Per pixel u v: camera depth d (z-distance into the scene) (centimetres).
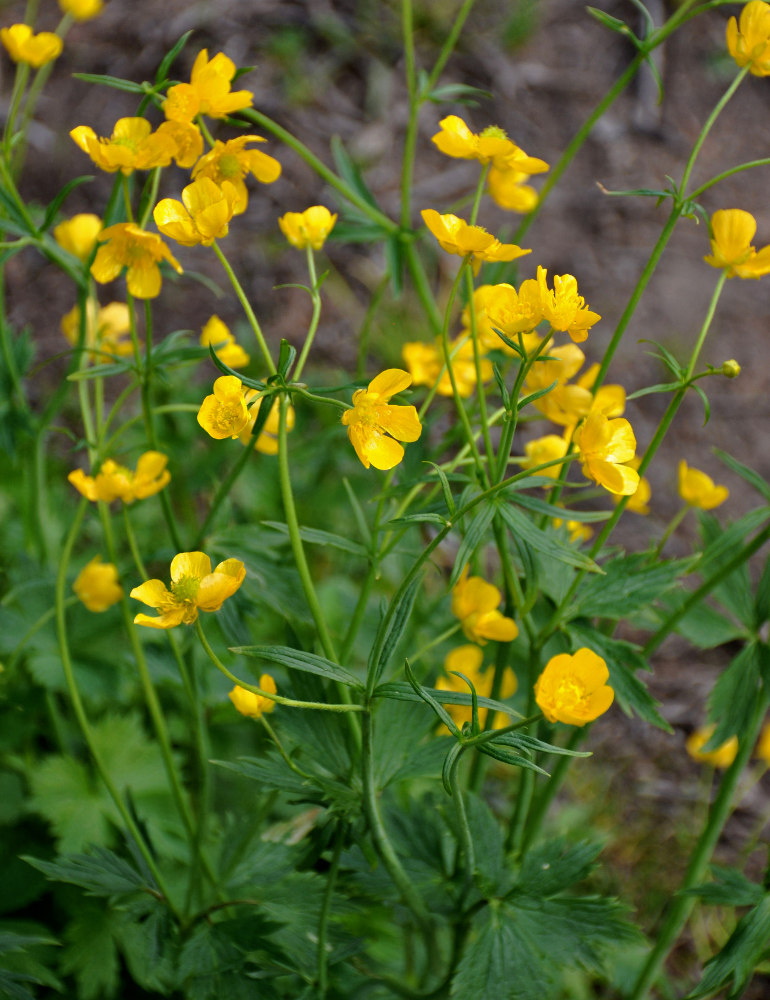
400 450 73
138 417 85
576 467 149
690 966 105
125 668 95
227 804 97
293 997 86
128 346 95
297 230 83
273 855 84
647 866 112
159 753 97
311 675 80
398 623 75
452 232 77
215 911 83
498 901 80
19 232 87
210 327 91
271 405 75
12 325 151
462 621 82
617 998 99
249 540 85
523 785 86
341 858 83
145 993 92
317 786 78
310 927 82
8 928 90
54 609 89
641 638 137
